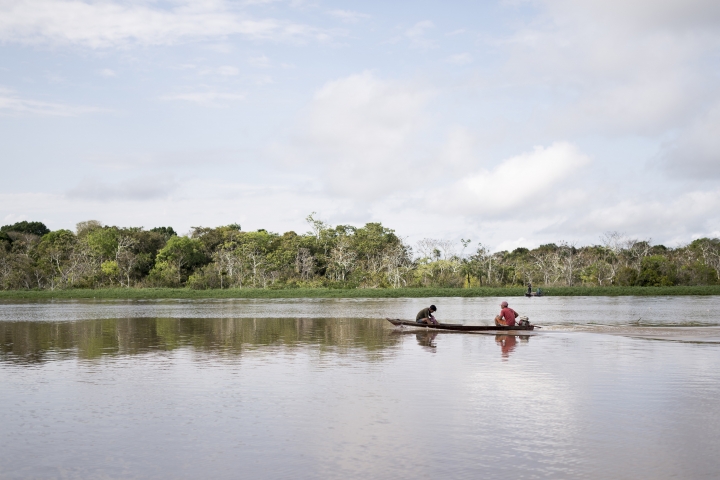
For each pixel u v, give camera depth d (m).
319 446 10.25
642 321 34.22
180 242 103.50
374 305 55.44
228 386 15.02
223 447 10.24
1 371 17.39
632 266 90.00
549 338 25.56
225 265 92.62
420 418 11.91
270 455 9.82
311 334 27.47
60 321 36.00
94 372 17.16
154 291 79.12
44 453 10.04
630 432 10.95
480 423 11.55
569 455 9.72
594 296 73.44
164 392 14.38
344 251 99.00
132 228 117.94
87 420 11.96
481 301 62.69
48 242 109.69
